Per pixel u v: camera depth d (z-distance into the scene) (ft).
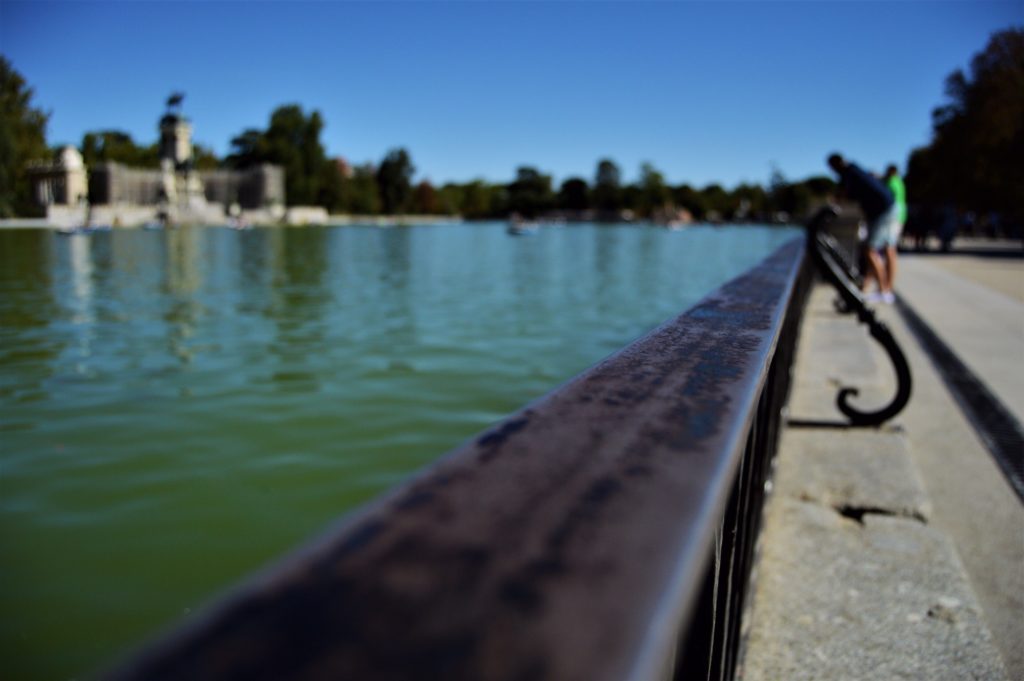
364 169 514.68
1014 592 9.68
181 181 362.74
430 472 1.65
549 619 1.05
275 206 415.03
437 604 1.06
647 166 606.14
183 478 21.48
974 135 130.00
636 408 2.20
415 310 59.67
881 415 15.06
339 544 1.27
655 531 1.36
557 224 546.26
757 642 7.91
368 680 0.85
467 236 283.59
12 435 25.07
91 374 34.55
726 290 6.54
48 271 100.63
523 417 2.09
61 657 13.32
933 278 53.11
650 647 0.99
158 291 75.15
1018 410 17.76
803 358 22.76
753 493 6.70
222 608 1.03
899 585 9.16
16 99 319.88
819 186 585.63
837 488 12.09
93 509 19.38
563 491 1.54
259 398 29.99
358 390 31.48
